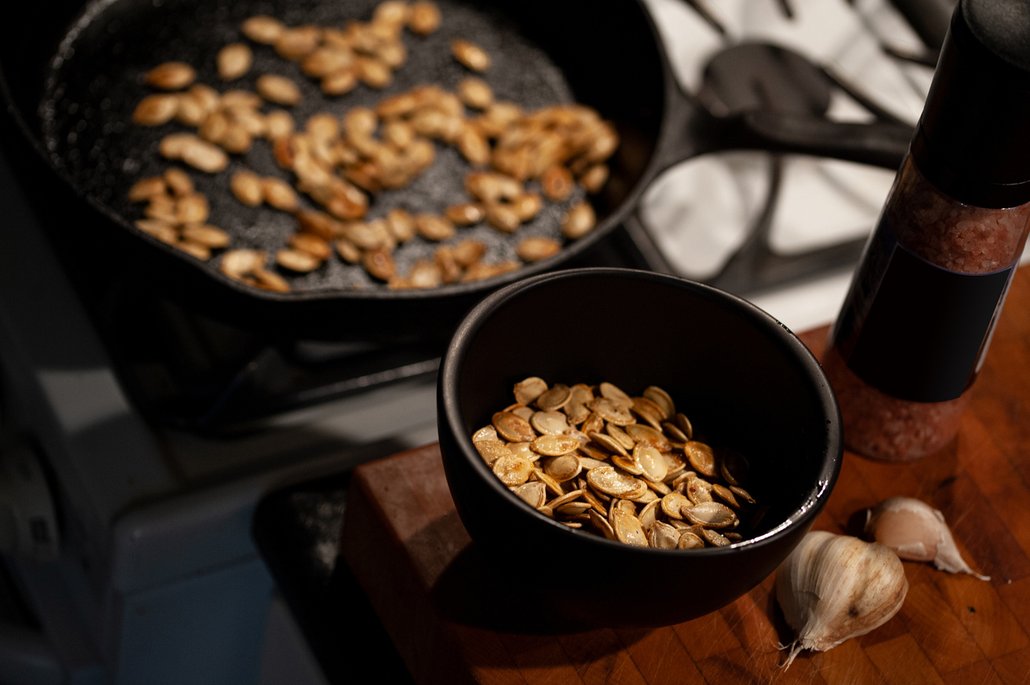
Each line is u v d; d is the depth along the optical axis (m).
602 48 0.85
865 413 0.62
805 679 0.57
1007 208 0.55
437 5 0.88
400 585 0.60
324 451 0.69
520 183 0.80
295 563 0.63
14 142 0.69
